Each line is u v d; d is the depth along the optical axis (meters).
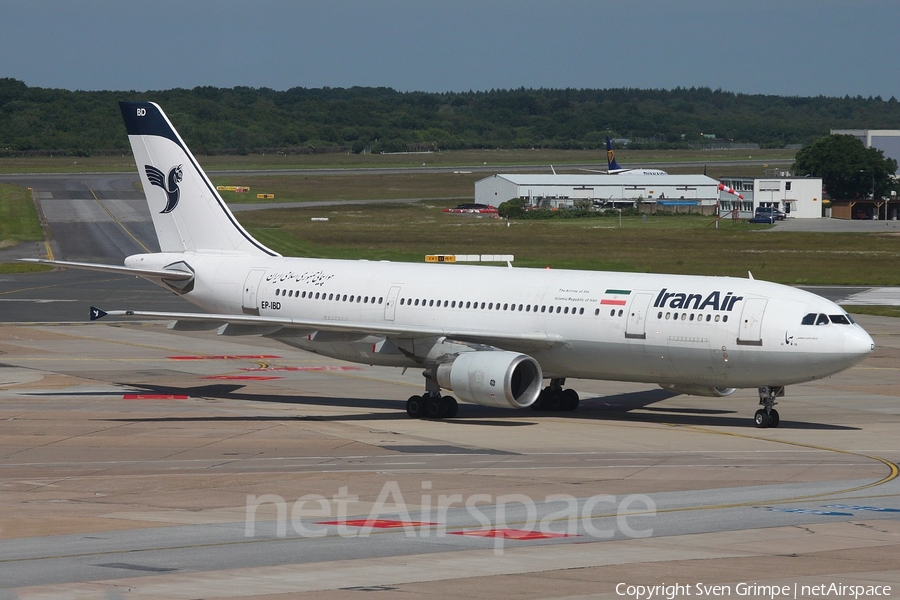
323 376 152.12
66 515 73.31
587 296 121.06
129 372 152.25
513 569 58.44
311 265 140.12
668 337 114.88
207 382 144.75
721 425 117.44
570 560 60.47
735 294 113.88
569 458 96.75
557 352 122.38
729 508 75.19
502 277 128.12
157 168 148.00
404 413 124.75
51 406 124.00
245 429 110.94
